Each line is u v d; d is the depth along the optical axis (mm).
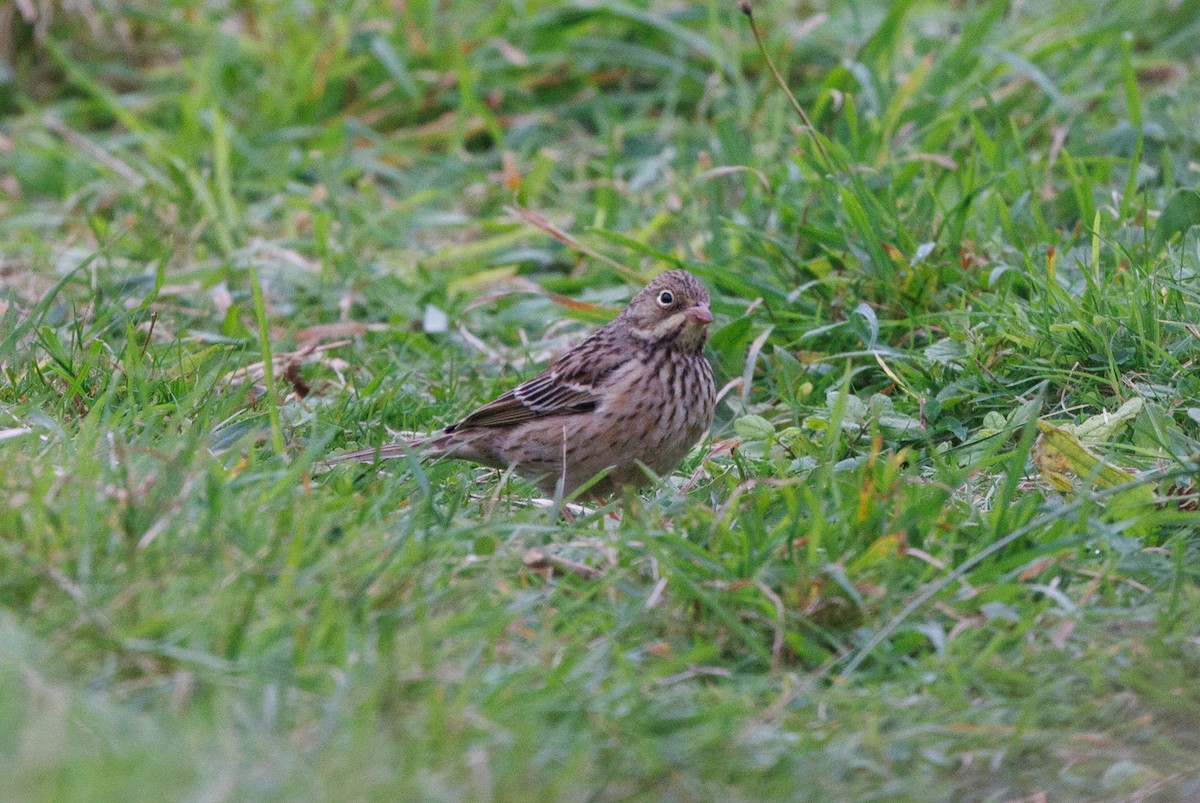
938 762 7047
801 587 7801
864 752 7047
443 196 16672
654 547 7867
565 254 15250
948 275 12156
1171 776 7055
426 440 10383
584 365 10367
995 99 15797
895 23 15844
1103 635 7723
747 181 14281
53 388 10672
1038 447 9492
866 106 15734
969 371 10945
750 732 6988
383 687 6773
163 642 7008
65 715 6336
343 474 9484
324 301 14031
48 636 6969
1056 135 14203
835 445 9461
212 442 10047
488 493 10016
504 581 8016
